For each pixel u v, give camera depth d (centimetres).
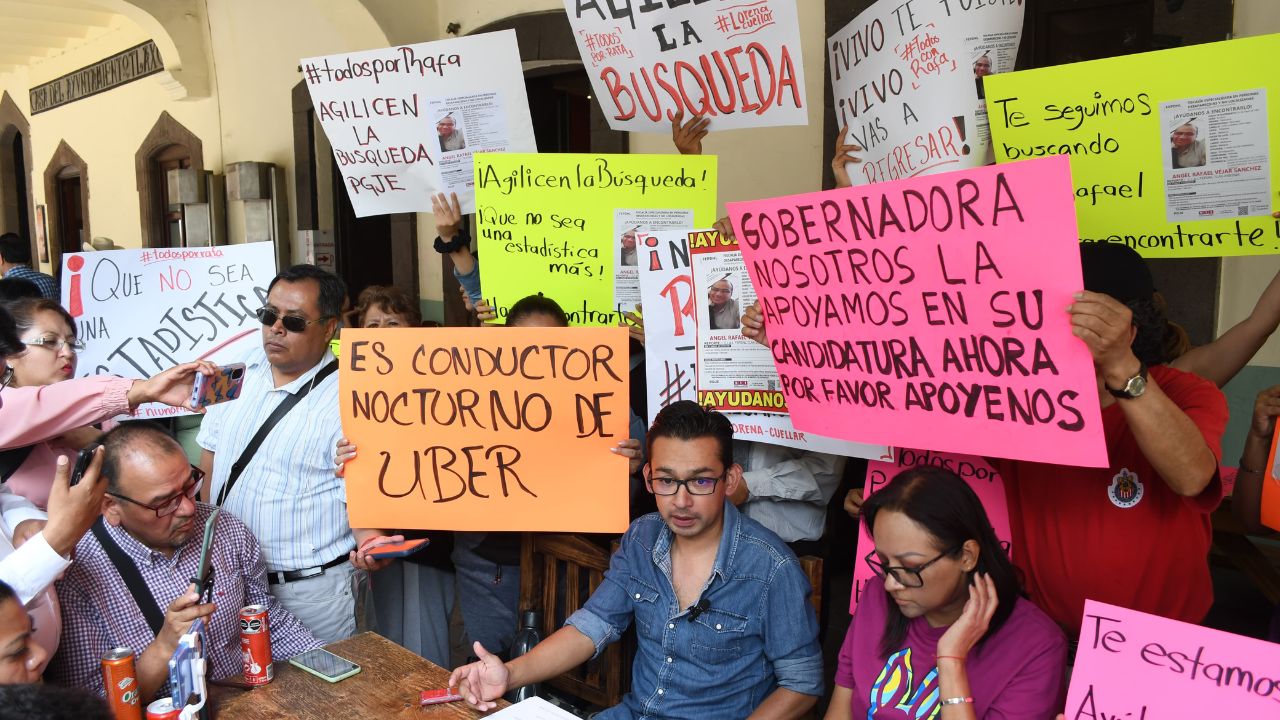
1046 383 164
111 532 213
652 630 218
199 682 180
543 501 241
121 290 338
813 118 483
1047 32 424
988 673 171
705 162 291
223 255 331
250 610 204
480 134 339
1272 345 381
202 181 928
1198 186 209
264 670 203
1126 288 181
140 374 338
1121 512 189
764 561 211
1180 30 380
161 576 218
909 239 174
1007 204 159
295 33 799
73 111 1210
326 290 272
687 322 259
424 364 244
